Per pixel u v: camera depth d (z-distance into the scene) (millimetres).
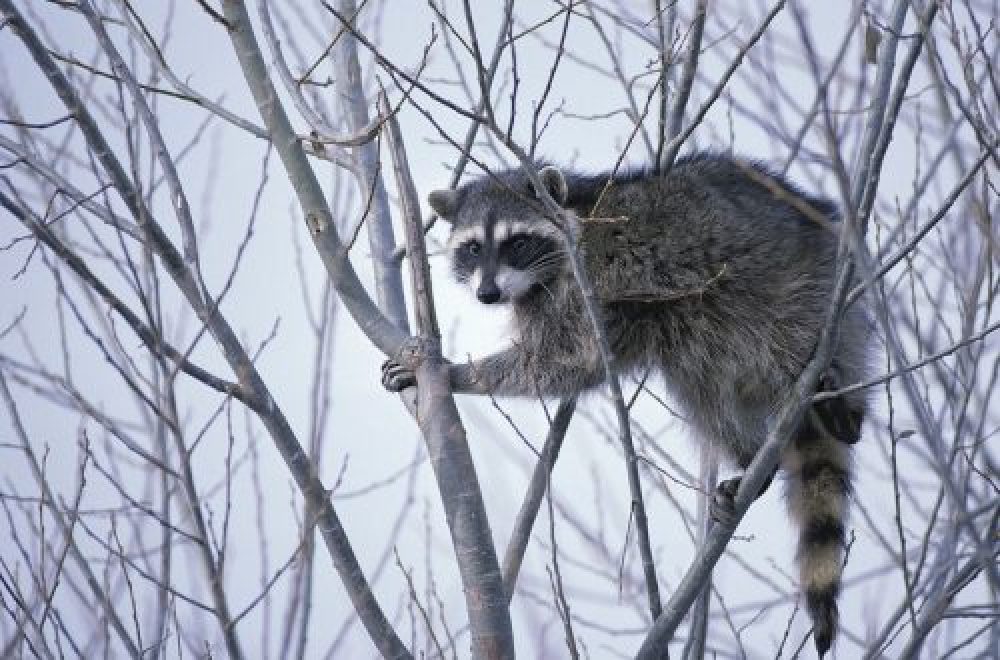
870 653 9094
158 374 9805
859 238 7836
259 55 10492
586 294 9414
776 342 12203
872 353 12727
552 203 9266
